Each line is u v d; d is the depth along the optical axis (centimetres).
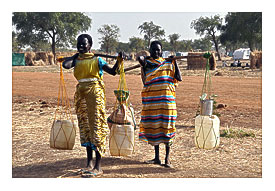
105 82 2306
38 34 7712
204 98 637
